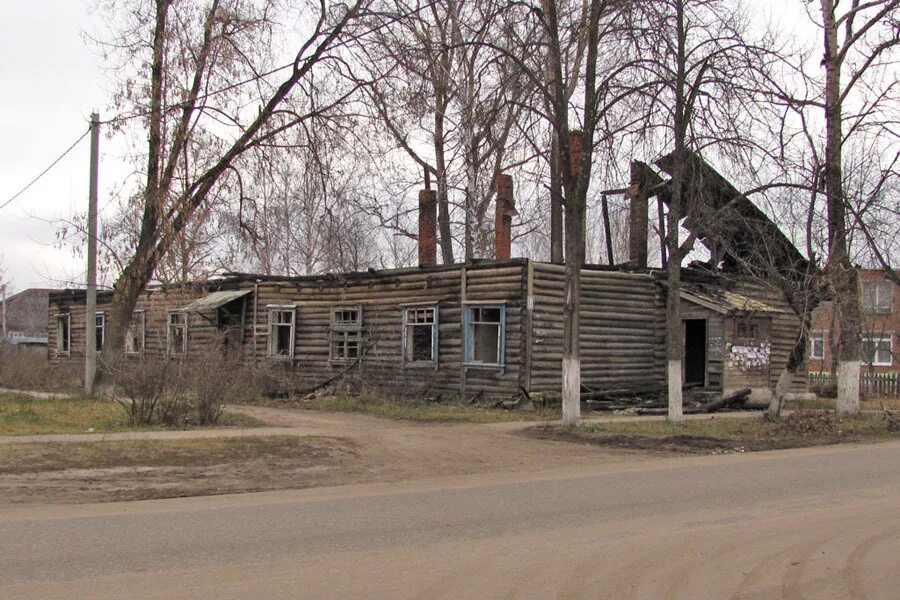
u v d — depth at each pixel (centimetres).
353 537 762
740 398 2338
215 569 644
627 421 1903
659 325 2488
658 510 912
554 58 1656
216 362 1700
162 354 1781
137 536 754
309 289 2694
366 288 2545
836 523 850
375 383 2411
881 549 743
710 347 2439
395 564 668
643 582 630
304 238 3697
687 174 1928
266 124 1969
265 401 2405
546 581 626
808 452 1483
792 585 632
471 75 1970
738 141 1706
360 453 1363
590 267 2347
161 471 1142
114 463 1175
